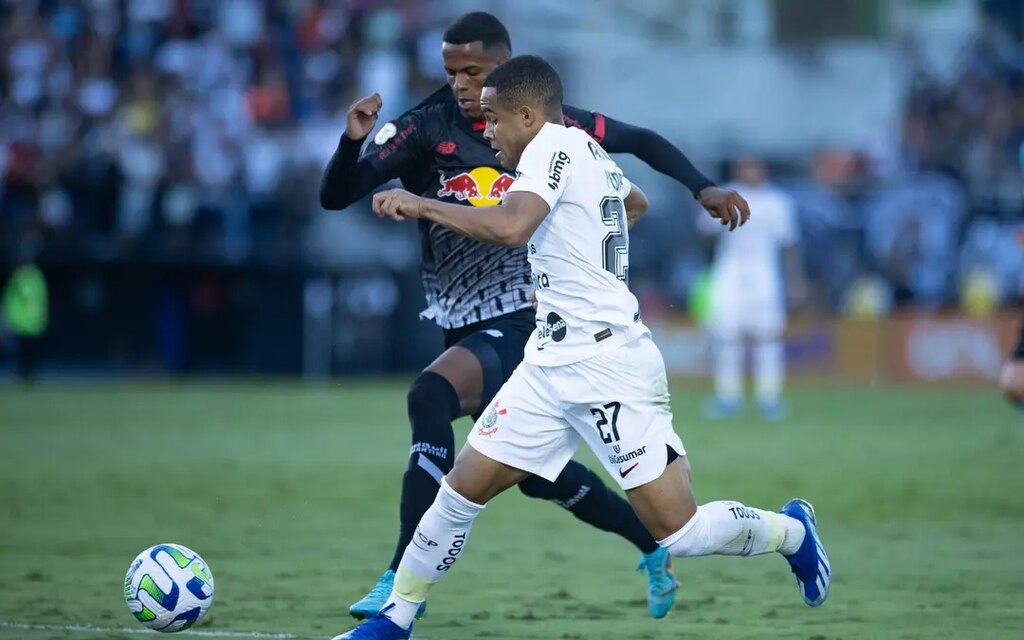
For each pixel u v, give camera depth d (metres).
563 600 22.31
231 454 45.72
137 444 48.69
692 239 85.00
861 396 73.62
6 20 83.75
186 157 77.56
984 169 87.62
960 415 61.62
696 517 17.20
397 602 17.58
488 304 21.48
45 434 51.69
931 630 19.62
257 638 18.86
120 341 77.12
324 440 50.38
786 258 61.06
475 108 20.64
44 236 73.50
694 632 19.62
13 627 19.61
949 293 84.12
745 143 87.25
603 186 17.11
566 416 17.20
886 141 87.62
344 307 78.94
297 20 86.81
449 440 20.03
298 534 29.64
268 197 77.00
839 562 25.98
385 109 83.06
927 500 34.75
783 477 39.31
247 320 78.50
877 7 87.88
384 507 33.84
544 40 84.44
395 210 16.20
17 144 76.19
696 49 86.94
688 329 82.94
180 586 17.81
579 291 16.91
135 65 84.12
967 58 93.69
